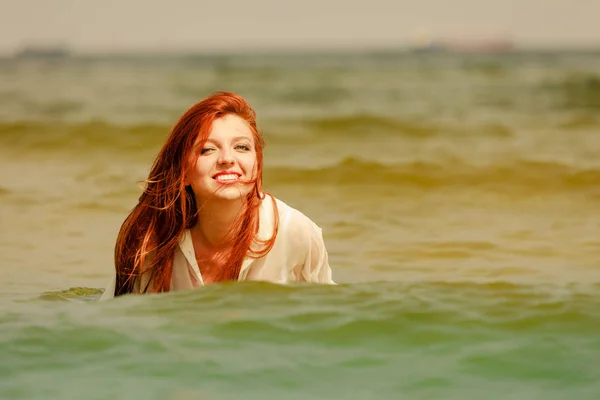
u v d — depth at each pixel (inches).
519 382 173.3
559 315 216.2
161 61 5590.6
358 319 212.7
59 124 864.3
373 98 1439.5
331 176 569.3
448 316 215.8
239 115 250.1
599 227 415.5
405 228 415.5
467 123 968.9
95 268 329.7
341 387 170.7
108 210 461.4
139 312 221.0
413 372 179.0
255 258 251.8
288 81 2059.5
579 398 164.4
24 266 331.3
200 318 214.4
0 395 166.7
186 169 245.8
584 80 1882.4
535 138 823.7
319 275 261.7
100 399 164.4
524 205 482.0
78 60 6491.1
